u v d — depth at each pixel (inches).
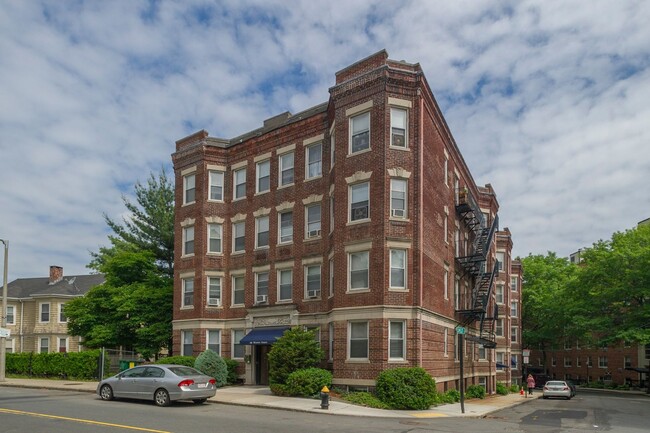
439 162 1209.4
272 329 1209.4
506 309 2217.0
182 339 1350.9
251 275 1294.3
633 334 1824.6
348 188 1048.8
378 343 957.8
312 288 1172.5
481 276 1482.5
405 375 898.7
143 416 688.4
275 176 1279.5
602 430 717.3
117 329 1523.1
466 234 1563.7
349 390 971.9
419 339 976.9
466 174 1590.8
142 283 1567.4
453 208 1354.6
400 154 1022.4
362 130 1048.8
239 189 1363.2
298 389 952.9
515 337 2618.1
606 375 2982.3
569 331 2428.6
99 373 1279.5
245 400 898.7
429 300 1060.5
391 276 990.4
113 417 675.4
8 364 1520.7
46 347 2172.7
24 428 582.9
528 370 2928.2
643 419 915.4
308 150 1227.2
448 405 1008.2
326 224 1156.5
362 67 1071.6
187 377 821.2
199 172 1379.2
